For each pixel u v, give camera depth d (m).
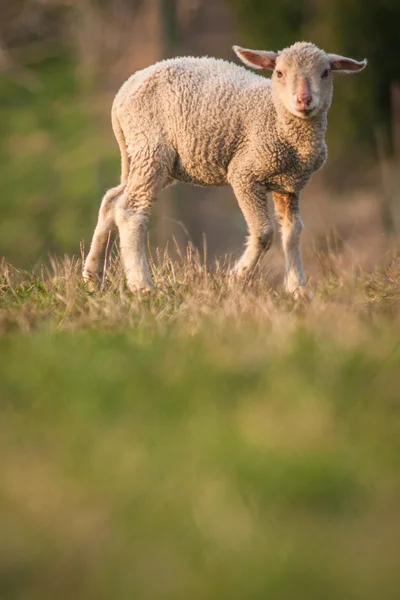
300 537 13.01
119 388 18.50
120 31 120.69
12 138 115.62
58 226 98.69
